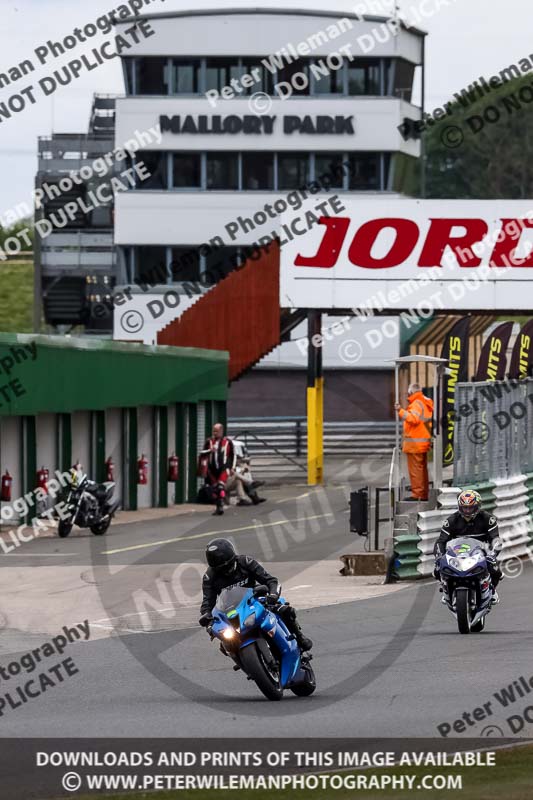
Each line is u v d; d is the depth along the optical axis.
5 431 82.75
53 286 184.88
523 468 76.12
